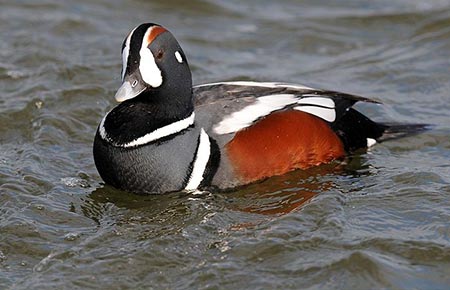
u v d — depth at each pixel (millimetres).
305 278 10203
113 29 18562
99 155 12148
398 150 13688
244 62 17281
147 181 11977
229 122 12141
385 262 10438
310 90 12953
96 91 15555
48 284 10203
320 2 20062
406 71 16578
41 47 17391
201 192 12094
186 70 11945
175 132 11914
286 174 12570
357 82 16312
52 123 14406
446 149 13711
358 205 11867
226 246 10844
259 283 10125
